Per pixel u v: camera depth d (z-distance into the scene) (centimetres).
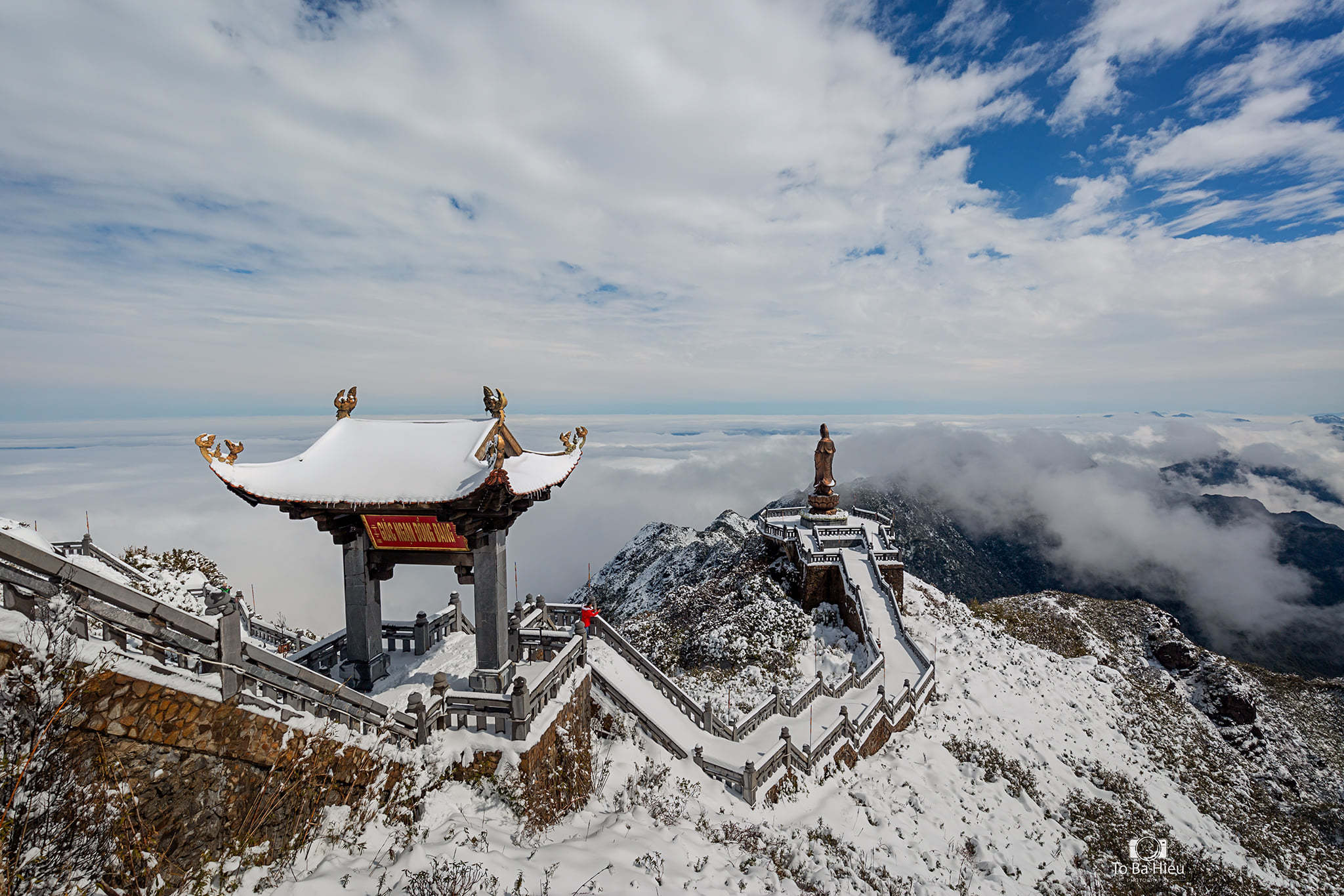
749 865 1210
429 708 1160
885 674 2983
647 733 1698
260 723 874
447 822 1020
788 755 1759
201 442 1200
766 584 4425
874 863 1464
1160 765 3000
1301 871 2530
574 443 1733
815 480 5209
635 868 1009
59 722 689
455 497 1224
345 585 1491
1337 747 4456
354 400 1481
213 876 765
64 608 720
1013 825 1933
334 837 903
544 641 1791
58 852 651
